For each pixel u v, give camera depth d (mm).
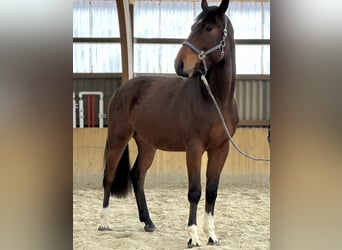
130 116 4062
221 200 5906
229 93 3334
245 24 8406
